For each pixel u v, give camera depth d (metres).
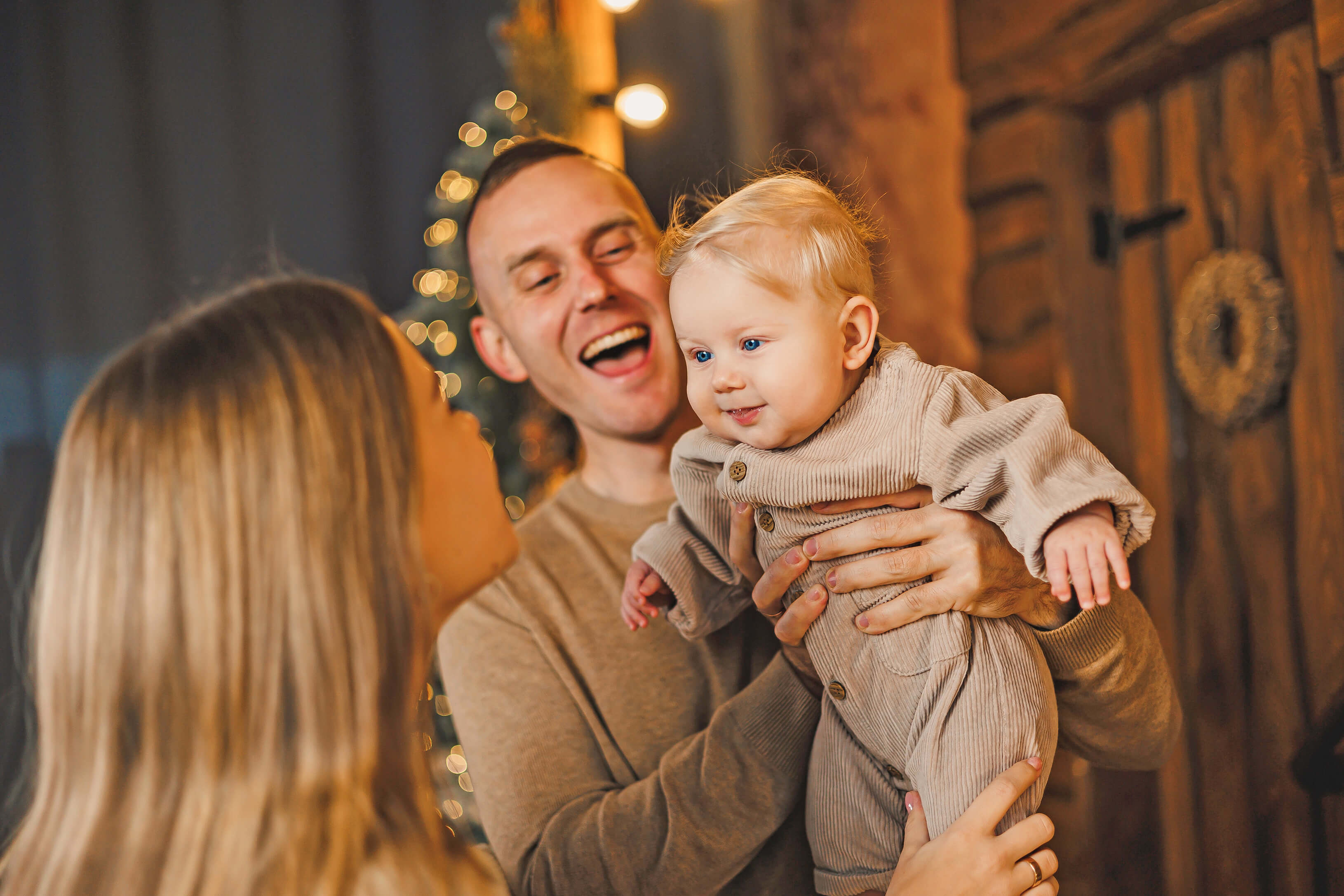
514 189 1.37
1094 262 2.07
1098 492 0.85
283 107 3.98
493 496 0.90
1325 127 1.50
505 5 4.17
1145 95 1.94
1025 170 2.15
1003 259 2.25
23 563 3.42
